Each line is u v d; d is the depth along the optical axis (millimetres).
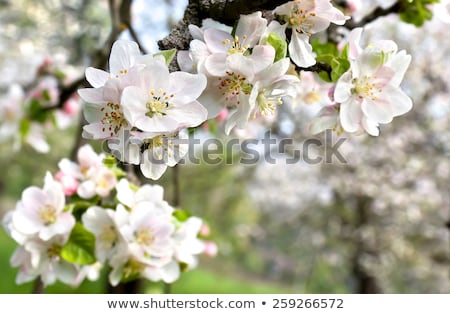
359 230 2107
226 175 2342
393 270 2297
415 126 1944
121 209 639
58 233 636
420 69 1878
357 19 720
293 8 538
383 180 2010
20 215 641
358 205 2133
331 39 652
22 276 655
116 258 639
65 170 677
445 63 1904
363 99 550
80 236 639
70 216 641
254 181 2510
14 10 2016
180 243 666
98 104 506
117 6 769
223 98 521
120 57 510
